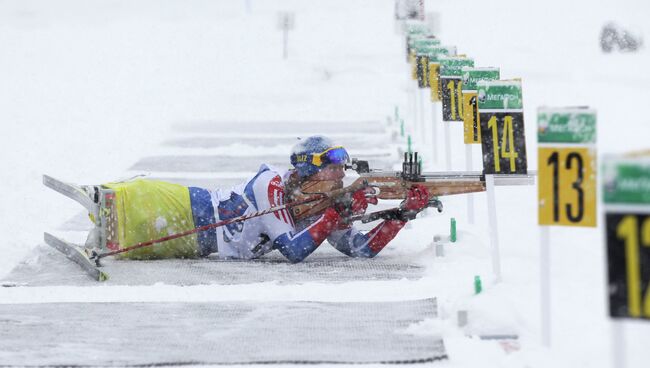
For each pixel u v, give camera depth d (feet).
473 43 369.50
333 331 82.12
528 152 166.20
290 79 332.39
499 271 92.17
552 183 73.51
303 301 91.81
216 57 373.40
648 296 55.47
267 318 86.48
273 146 209.77
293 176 107.04
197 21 466.29
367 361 74.02
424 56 199.41
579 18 425.69
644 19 406.82
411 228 123.54
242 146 209.56
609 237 56.39
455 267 100.73
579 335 75.25
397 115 243.60
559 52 336.08
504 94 94.07
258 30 436.76
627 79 265.13
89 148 203.92
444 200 138.82
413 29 259.80
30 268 106.42
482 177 103.35
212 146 210.59
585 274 92.17
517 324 79.25
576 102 224.53
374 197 104.99
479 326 79.77
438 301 89.71
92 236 110.93
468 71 119.44
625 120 194.29
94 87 301.22
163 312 88.89
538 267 96.12
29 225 132.46
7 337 81.66
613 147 162.20
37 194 154.40
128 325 84.84
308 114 269.85
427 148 196.13
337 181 106.42
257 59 369.91
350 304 90.33
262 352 76.74
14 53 365.81
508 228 114.93
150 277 101.35
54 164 184.24
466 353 75.00
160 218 107.55
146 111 264.72
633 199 55.72
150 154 199.21
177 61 362.53
